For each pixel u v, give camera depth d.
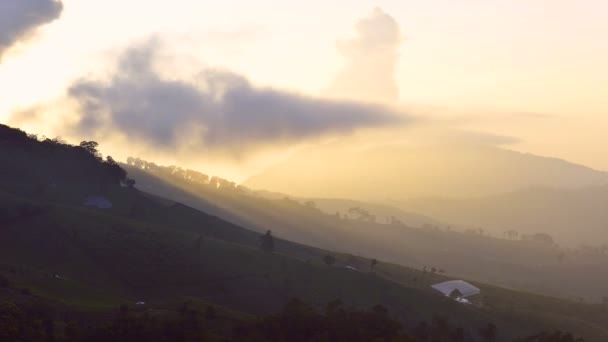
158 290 170.75
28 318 118.44
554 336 142.62
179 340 115.19
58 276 162.50
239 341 118.00
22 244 181.12
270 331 124.25
